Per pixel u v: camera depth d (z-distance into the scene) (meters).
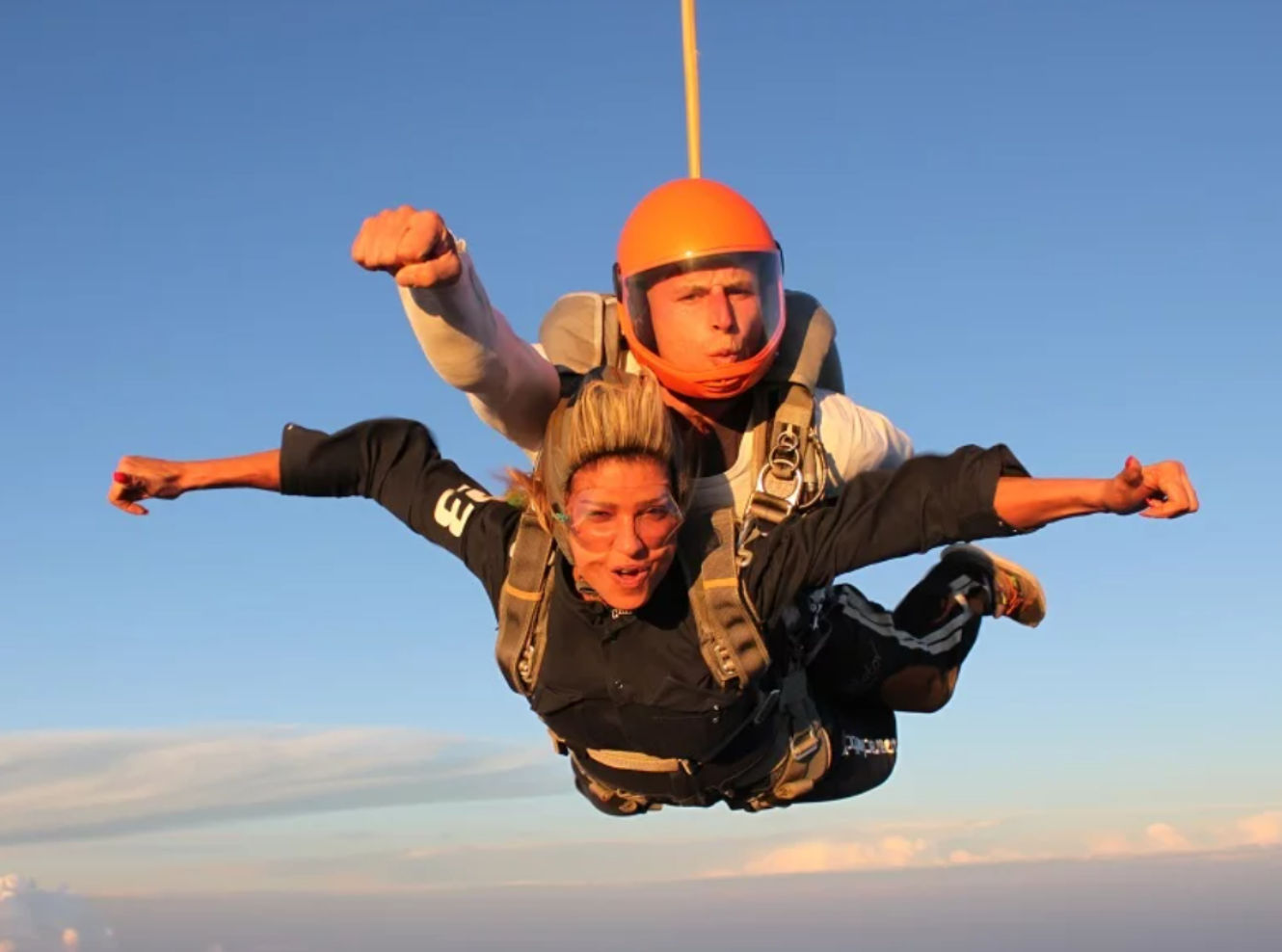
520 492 4.39
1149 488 3.50
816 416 4.61
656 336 4.49
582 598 4.21
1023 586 5.58
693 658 4.18
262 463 4.54
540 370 4.32
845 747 5.32
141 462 4.48
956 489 3.98
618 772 4.76
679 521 4.04
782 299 4.51
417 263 3.51
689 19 5.27
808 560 4.14
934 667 5.39
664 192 4.57
